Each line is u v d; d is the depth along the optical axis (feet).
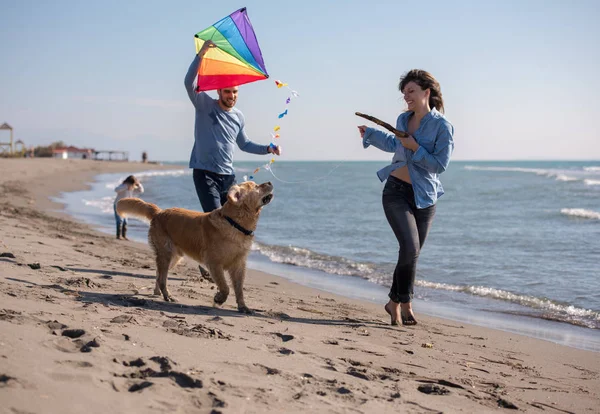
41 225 41.45
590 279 31.14
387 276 32.63
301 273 33.09
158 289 20.34
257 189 19.02
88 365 10.57
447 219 62.54
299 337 15.83
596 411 12.57
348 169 321.11
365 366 13.87
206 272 25.29
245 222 19.03
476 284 30.66
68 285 19.08
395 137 19.61
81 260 25.96
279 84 21.91
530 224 57.31
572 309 25.32
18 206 59.41
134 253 32.42
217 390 10.33
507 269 34.37
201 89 21.75
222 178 23.40
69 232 39.96
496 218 62.95
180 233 19.98
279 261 36.94
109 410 8.87
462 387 13.10
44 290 16.97
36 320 12.93
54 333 12.37
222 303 19.44
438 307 25.72
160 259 20.38
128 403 9.25
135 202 21.66
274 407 9.95
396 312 20.08
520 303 26.53
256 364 12.28
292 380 11.61
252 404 9.91
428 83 18.39
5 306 13.99
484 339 19.44
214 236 19.07
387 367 14.01
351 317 20.94
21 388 9.04
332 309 22.34
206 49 21.12
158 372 10.75
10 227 35.09
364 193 108.27
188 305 19.06
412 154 18.63
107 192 94.63
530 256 38.58
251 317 18.35
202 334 14.35
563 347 19.22
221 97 22.80
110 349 11.66
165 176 169.37
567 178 149.69
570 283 30.35
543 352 18.35
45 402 8.74
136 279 22.91
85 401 9.05
